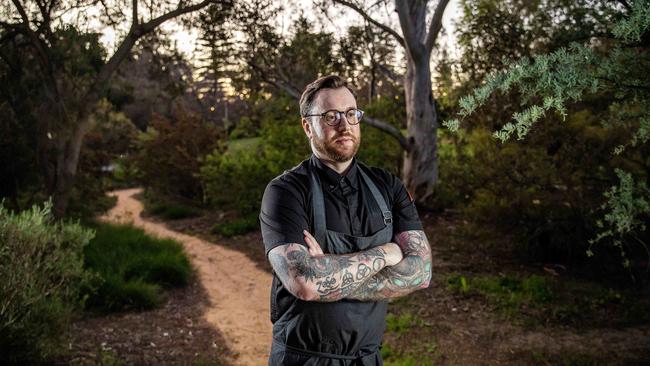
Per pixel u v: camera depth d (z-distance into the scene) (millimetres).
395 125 14000
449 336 5344
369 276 1861
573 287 6789
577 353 4742
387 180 2102
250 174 13250
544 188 7711
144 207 19375
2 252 3920
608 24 3691
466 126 8984
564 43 4910
